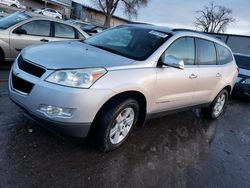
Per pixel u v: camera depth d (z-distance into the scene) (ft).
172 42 14.21
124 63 12.04
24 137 12.21
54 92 10.28
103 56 12.30
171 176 11.68
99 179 10.44
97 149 12.28
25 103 10.92
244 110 27.02
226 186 11.88
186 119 19.45
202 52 16.71
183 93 15.37
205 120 20.30
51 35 25.82
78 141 12.39
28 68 11.23
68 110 10.35
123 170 11.30
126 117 12.45
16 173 9.86
